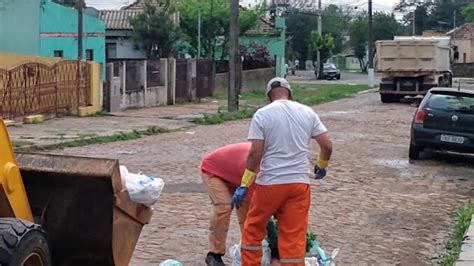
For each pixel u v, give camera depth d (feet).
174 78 118.93
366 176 49.42
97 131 74.74
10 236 17.34
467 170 53.67
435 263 28.86
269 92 23.11
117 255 21.20
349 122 90.22
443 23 366.02
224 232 25.79
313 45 250.78
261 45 175.73
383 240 32.22
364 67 367.45
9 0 114.21
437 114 55.98
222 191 25.58
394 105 123.54
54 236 20.62
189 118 92.99
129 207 21.36
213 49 166.40
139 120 89.10
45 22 118.73
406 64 127.13
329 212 37.55
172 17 163.63
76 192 20.29
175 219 34.63
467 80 226.38
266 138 21.94
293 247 21.80
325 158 22.97
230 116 94.89
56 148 62.28
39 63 84.28
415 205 40.16
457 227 34.24
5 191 18.07
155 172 48.83
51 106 87.45
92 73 95.45
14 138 66.49
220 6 162.20
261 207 22.00
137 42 162.71
